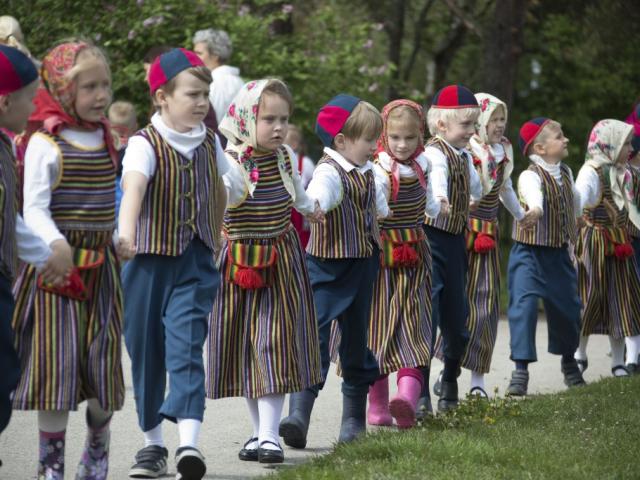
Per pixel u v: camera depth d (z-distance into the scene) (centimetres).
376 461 1008
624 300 1766
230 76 1834
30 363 868
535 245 1620
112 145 902
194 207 998
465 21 3691
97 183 888
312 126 3083
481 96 1516
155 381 1009
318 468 992
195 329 980
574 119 4769
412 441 1068
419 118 1274
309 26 3550
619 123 1753
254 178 1091
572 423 1221
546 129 1633
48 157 865
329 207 1165
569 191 1653
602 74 4719
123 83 2527
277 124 1084
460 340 1392
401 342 1256
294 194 1113
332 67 3078
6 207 799
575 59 4784
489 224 1503
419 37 4678
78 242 884
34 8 2508
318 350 1138
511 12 3047
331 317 1174
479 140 1511
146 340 997
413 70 5512
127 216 936
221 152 1040
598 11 4300
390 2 4356
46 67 876
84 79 868
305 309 1123
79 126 885
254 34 2856
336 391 1571
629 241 1798
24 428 1242
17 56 819
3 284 804
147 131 992
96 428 917
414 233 1277
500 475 957
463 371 1811
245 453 1126
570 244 1784
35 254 828
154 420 1014
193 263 1000
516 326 1606
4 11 2491
